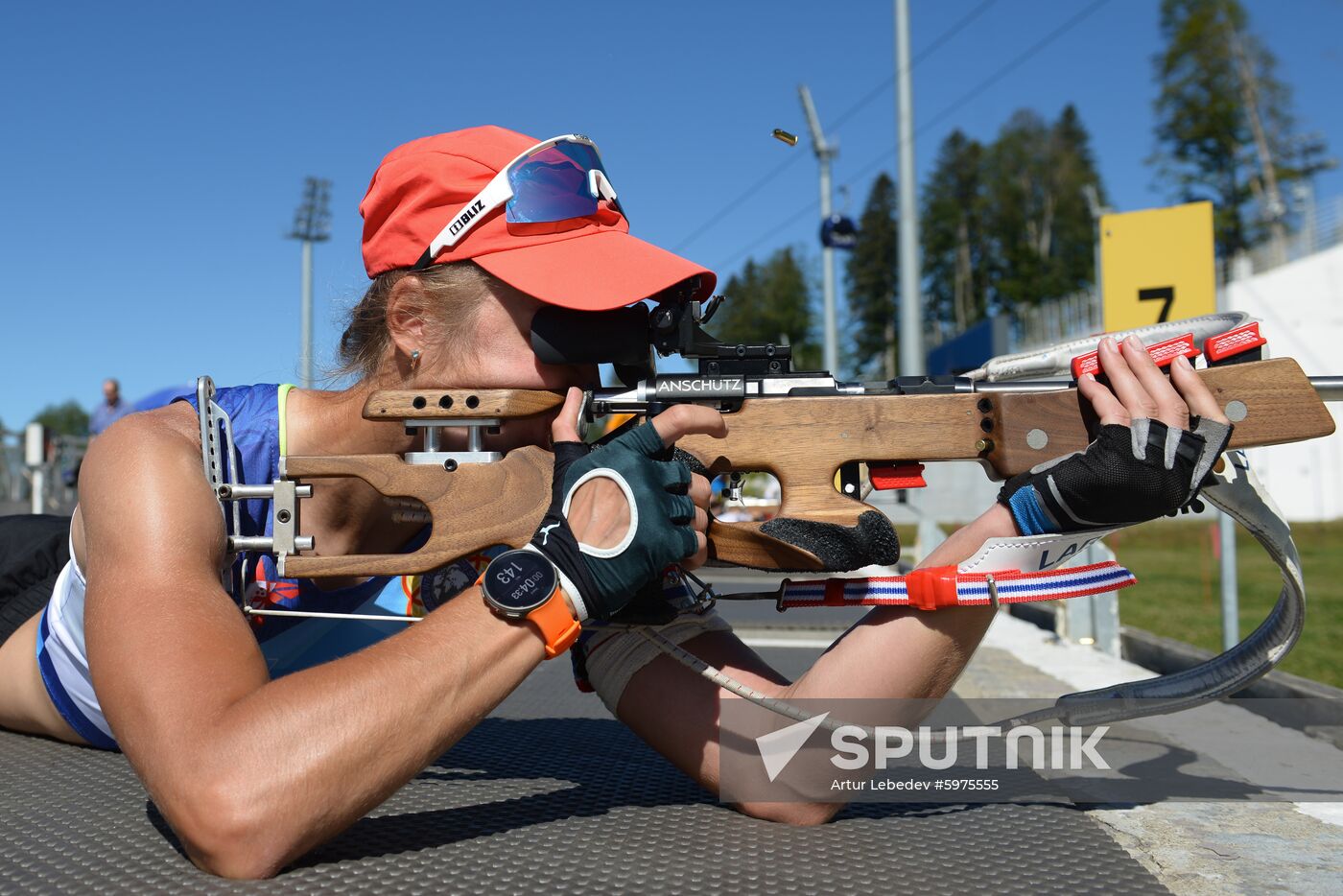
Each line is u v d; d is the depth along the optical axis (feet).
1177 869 4.46
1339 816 5.32
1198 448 4.33
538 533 4.22
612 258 4.85
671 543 4.19
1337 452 89.45
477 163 5.10
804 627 13.99
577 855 4.24
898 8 39.47
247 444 5.42
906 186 39.37
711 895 3.78
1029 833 4.69
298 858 3.97
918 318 39.22
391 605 6.37
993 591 4.46
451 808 4.98
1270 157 153.17
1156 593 31.40
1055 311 102.68
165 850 4.18
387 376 5.37
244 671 4.02
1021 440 4.61
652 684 5.22
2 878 3.84
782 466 4.64
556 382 5.03
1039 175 220.43
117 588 4.18
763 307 238.07
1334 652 17.29
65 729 6.28
